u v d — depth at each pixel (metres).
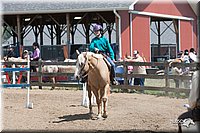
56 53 23.28
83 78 10.24
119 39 23.69
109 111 11.47
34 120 10.27
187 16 29.00
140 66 17.17
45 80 20.25
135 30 24.48
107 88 10.02
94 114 10.95
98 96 10.17
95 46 10.56
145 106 12.45
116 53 23.52
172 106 12.41
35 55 19.92
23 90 17.67
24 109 12.05
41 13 24.22
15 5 24.25
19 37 24.72
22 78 19.08
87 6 23.36
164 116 10.57
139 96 15.16
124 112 11.29
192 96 5.85
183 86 15.43
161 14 26.59
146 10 25.38
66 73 18.12
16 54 23.77
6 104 13.02
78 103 13.35
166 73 15.42
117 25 23.72
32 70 19.33
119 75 16.81
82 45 22.86
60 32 29.45
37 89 18.38
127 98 14.47
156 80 22.52
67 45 23.02
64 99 14.39
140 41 24.81
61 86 18.02
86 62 9.73
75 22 28.28
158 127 9.15
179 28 28.52
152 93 16.23
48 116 10.85
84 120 10.15
